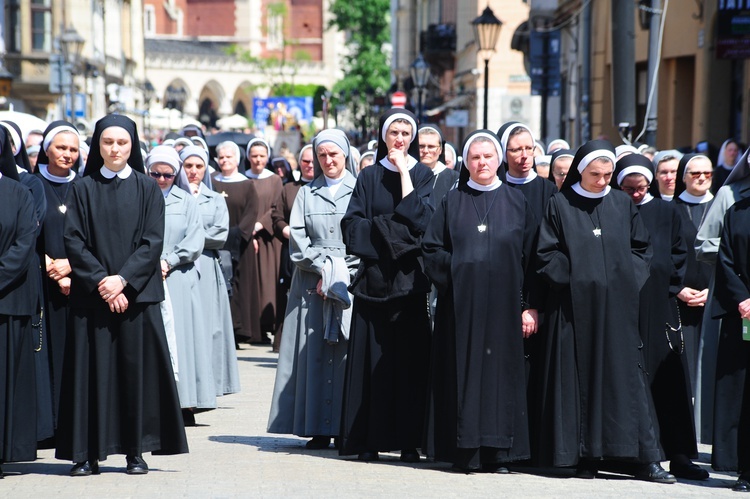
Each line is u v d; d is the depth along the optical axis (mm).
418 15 80250
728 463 12180
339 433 13375
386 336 13055
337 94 91438
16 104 67625
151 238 11961
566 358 12219
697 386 13398
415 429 12992
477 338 12289
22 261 11906
